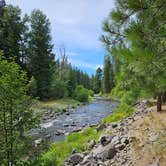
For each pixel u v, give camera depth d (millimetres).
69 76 57656
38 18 49031
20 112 6996
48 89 46562
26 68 46688
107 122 20469
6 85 6789
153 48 4438
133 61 4633
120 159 9781
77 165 10391
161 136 10859
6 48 46406
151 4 4438
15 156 6762
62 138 18844
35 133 8125
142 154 9523
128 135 12141
